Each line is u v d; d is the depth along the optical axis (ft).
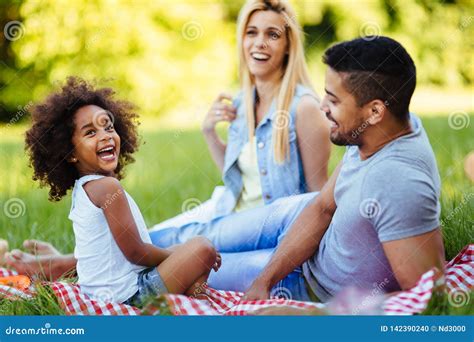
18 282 11.84
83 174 11.75
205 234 13.08
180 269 10.59
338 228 10.46
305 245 10.94
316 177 13.48
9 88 32.83
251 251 12.27
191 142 25.55
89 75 32.14
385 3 35.32
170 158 23.38
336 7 34.88
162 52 32.42
